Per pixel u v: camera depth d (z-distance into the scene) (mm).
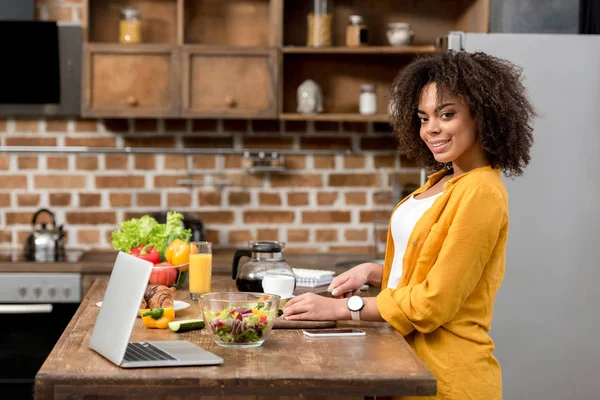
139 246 2742
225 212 4375
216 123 4359
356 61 4328
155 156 4348
